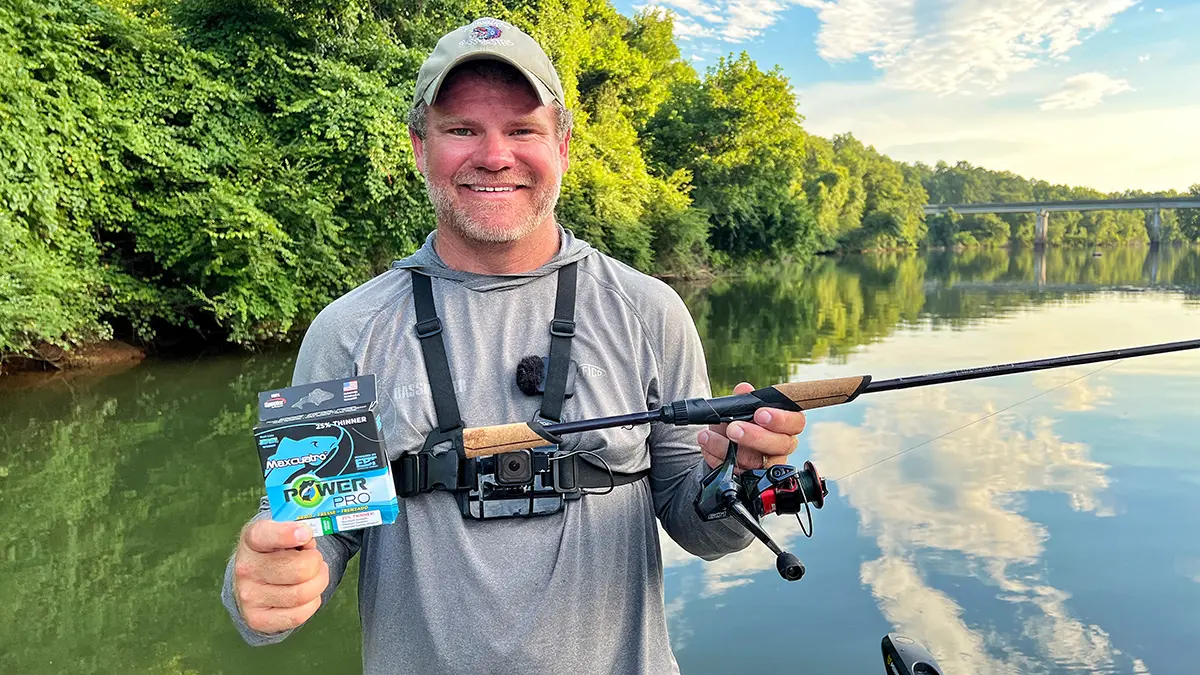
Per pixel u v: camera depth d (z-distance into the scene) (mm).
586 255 1644
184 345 9406
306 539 1183
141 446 5758
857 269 33062
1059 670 2912
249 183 9078
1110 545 3826
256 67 9930
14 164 7352
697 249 25016
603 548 1456
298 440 1245
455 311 1538
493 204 1499
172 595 3729
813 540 3941
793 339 10891
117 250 8727
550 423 1446
